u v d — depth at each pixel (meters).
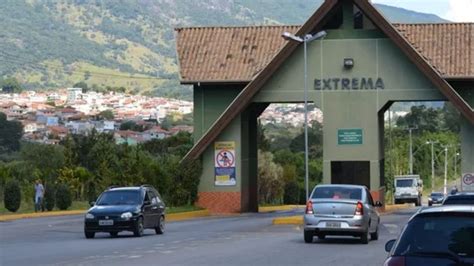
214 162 104.94
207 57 110.06
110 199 64.00
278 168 153.75
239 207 104.75
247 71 107.50
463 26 108.56
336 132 102.56
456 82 104.69
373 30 102.12
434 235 21.06
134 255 45.28
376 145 101.94
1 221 89.44
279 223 79.81
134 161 105.44
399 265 20.59
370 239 57.66
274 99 103.31
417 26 109.38
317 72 102.81
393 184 178.62
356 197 54.12
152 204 65.00
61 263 40.94
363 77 102.12
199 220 90.06
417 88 101.25
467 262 20.25
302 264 40.22
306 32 100.81
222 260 42.19
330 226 53.28
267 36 112.75
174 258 43.28
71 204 118.50
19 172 136.38
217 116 109.31
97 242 56.91
